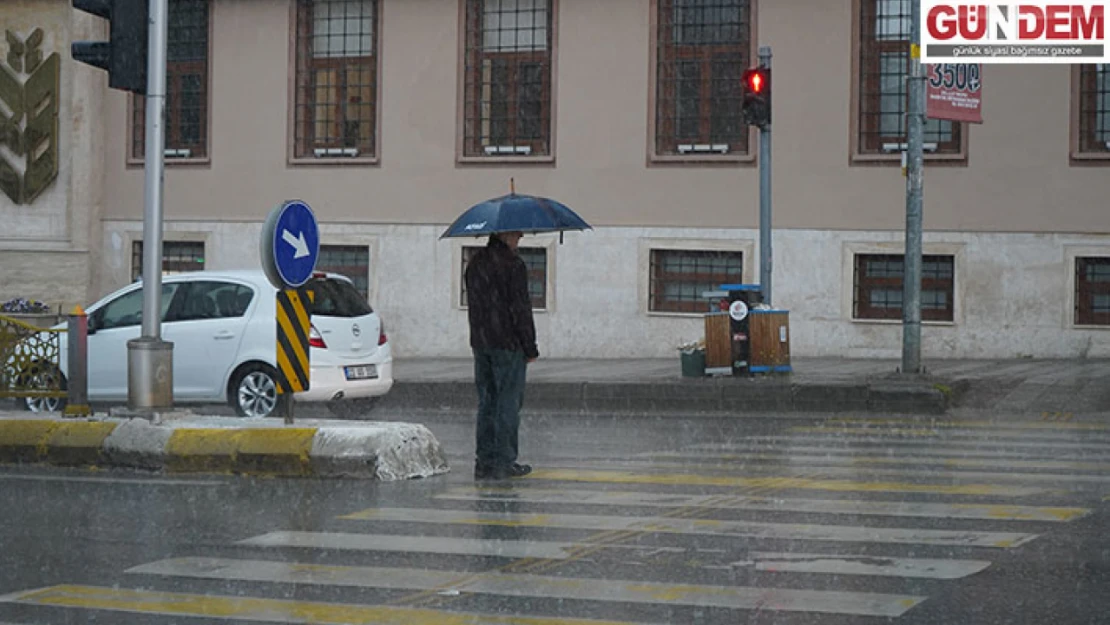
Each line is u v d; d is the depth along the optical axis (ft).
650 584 24.36
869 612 22.04
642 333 81.00
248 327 53.83
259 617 22.54
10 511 32.99
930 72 60.59
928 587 23.73
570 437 48.98
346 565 26.43
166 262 90.58
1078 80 74.74
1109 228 74.49
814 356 78.38
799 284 78.64
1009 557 26.17
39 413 43.80
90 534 29.94
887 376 62.08
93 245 90.89
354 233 85.87
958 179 76.38
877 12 77.92
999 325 75.87
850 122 77.87
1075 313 75.15
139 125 90.84
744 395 61.31
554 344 82.17
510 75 83.82
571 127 82.28
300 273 39.99
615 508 32.58
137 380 42.01
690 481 36.99
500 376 37.65
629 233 81.25
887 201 77.36
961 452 43.34
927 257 77.25
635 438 48.49
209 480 38.19
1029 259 75.46
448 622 22.00
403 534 29.55
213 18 88.58
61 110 91.71
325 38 87.15
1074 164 74.84
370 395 55.21
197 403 54.60
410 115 85.10
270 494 35.42
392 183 85.40
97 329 56.08
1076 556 26.23
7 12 92.27
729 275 80.28
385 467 37.81
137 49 41.29
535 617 22.21
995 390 61.67
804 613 22.08
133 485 37.32
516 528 30.09
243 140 88.12
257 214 87.92
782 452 43.70
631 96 81.30
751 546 27.58
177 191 89.51
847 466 39.93
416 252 84.89
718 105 80.53
